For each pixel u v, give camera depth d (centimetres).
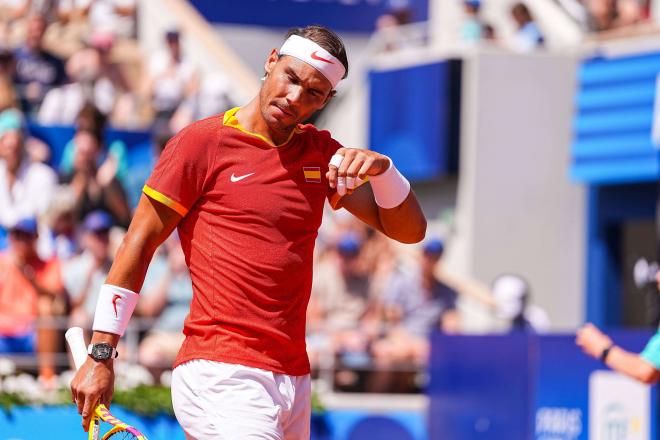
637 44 2800
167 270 2172
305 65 879
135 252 891
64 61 2730
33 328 2017
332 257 2386
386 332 2312
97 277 2067
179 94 2819
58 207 2191
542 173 2905
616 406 1859
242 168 897
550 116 2916
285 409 902
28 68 2677
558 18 3133
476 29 3052
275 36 3900
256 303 895
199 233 903
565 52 2930
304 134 925
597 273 2903
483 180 2859
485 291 2470
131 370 1970
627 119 2712
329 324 2322
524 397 1881
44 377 1991
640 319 3044
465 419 1998
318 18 3881
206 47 2973
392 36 3278
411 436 2119
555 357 1873
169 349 2067
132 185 2352
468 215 2847
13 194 2178
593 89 2791
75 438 1775
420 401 2231
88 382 875
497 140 2875
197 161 893
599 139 2772
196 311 909
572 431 1862
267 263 895
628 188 2861
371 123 3077
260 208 895
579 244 2933
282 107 880
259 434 876
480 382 1973
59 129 2286
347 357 2253
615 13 2998
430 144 2894
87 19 2977
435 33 3269
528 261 2884
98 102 2709
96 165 2252
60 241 2175
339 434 2081
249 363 889
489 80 2870
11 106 2434
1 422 1745
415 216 964
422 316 2373
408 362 2283
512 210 2877
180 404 912
